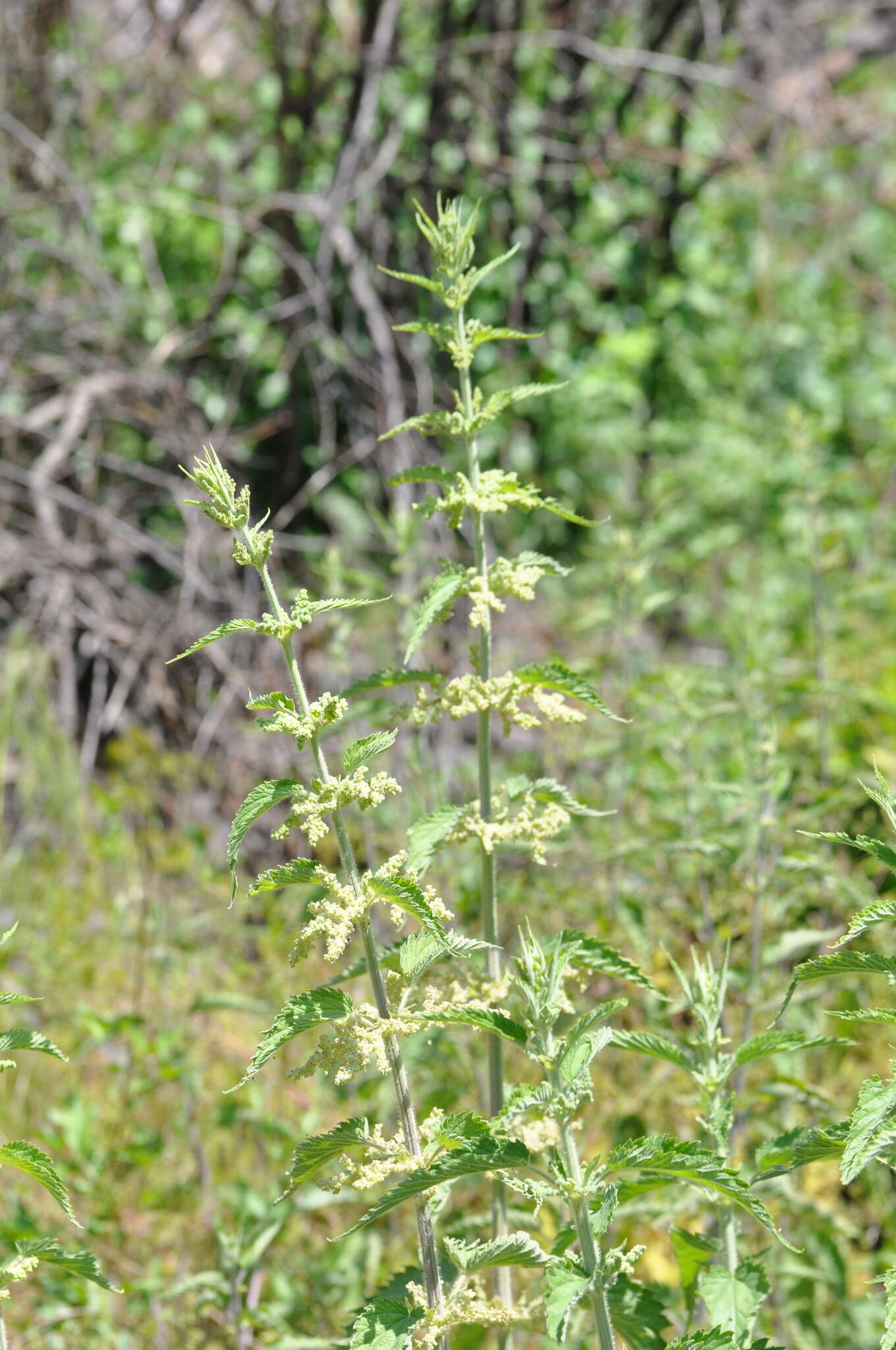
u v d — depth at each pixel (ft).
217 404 34.50
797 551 22.61
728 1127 9.23
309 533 34.86
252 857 24.25
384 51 33.17
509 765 24.29
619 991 15.67
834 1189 14.34
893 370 37.91
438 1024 8.41
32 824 23.79
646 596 19.98
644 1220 12.67
